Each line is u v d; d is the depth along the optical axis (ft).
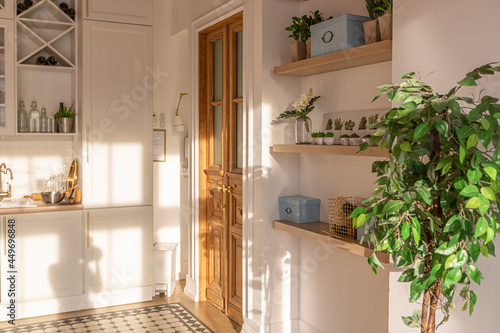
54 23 13.10
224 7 12.27
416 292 5.25
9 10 12.63
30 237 12.76
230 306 12.93
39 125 13.50
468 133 4.56
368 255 8.23
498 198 4.87
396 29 6.95
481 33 5.76
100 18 13.50
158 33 16.03
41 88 13.91
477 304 5.91
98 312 13.26
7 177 13.66
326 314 10.59
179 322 12.55
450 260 4.67
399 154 5.04
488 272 5.80
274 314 11.18
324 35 9.26
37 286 12.89
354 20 8.79
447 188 5.06
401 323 6.87
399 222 4.91
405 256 5.07
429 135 5.14
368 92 9.27
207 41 13.88
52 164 14.15
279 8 10.90
